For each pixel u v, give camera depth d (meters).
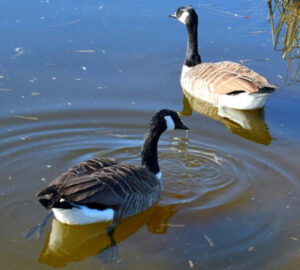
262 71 13.22
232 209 8.40
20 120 10.61
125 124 10.77
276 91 12.60
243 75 12.12
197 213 8.30
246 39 14.73
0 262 7.04
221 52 14.13
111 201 7.59
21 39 13.79
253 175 9.34
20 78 12.10
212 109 12.23
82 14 15.45
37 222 7.88
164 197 8.76
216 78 12.35
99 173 7.71
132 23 15.11
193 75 12.87
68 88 11.87
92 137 10.29
